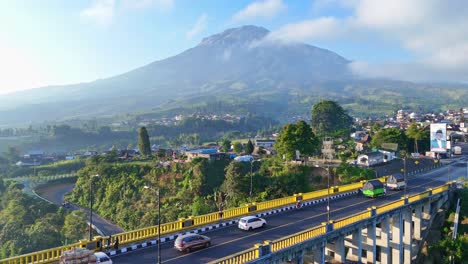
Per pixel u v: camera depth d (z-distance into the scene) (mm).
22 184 143625
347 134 172875
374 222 55281
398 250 62375
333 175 101750
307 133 111938
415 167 118250
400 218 62531
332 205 64375
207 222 49844
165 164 128125
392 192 79375
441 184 90000
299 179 98062
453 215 76062
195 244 39531
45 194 137750
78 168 173125
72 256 30703
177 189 112000
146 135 160250
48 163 193500
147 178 122062
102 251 38000
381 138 143500
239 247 40688
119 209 111125
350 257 55781
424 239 71125
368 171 103188
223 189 102688
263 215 55875
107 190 122875
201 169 113062
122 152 169375
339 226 48031
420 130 153875
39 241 85188
